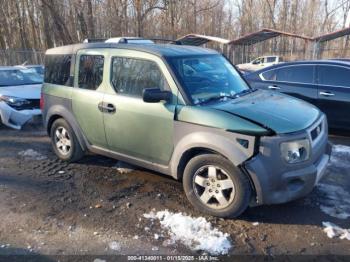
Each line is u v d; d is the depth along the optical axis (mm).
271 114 3773
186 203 4254
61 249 3385
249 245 3404
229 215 3795
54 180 5012
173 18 30062
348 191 4496
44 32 27031
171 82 4074
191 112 3865
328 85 6840
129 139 4539
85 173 5238
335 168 5254
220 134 3672
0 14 29484
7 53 26047
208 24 38500
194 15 32656
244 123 3572
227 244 3416
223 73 4703
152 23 29469
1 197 4492
